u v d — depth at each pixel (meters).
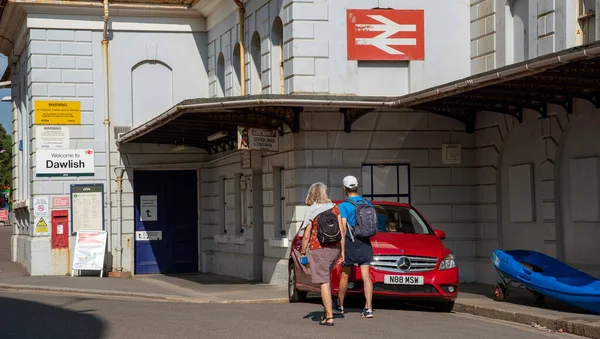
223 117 19.22
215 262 25.98
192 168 26.75
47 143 25.44
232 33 24.19
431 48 19.30
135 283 21.86
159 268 26.44
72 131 25.66
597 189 15.48
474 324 12.48
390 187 19.28
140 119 26.28
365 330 11.28
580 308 13.57
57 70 25.61
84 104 25.75
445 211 19.39
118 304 15.23
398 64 19.25
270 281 20.62
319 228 11.88
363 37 18.98
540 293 14.15
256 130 19.19
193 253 26.84
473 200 19.50
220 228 25.81
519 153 17.94
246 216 23.14
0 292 19.28
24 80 28.58
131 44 26.20
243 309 14.24
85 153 25.70
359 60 19.05
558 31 16.45
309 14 18.83
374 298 14.01
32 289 20.27
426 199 19.31
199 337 10.47
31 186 26.00
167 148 26.36
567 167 16.39
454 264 14.32
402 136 19.20
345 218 12.83
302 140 18.75
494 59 18.59
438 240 14.77
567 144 16.38
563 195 16.52
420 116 19.31
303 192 18.77
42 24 25.47
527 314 12.95
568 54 11.92
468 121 19.36
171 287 20.48
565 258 16.48
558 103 16.06
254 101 16.78
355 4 18.98
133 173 26.12
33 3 25.06
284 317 12.78
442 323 12.34
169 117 18.81
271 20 20.64
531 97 15.94
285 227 19.92
